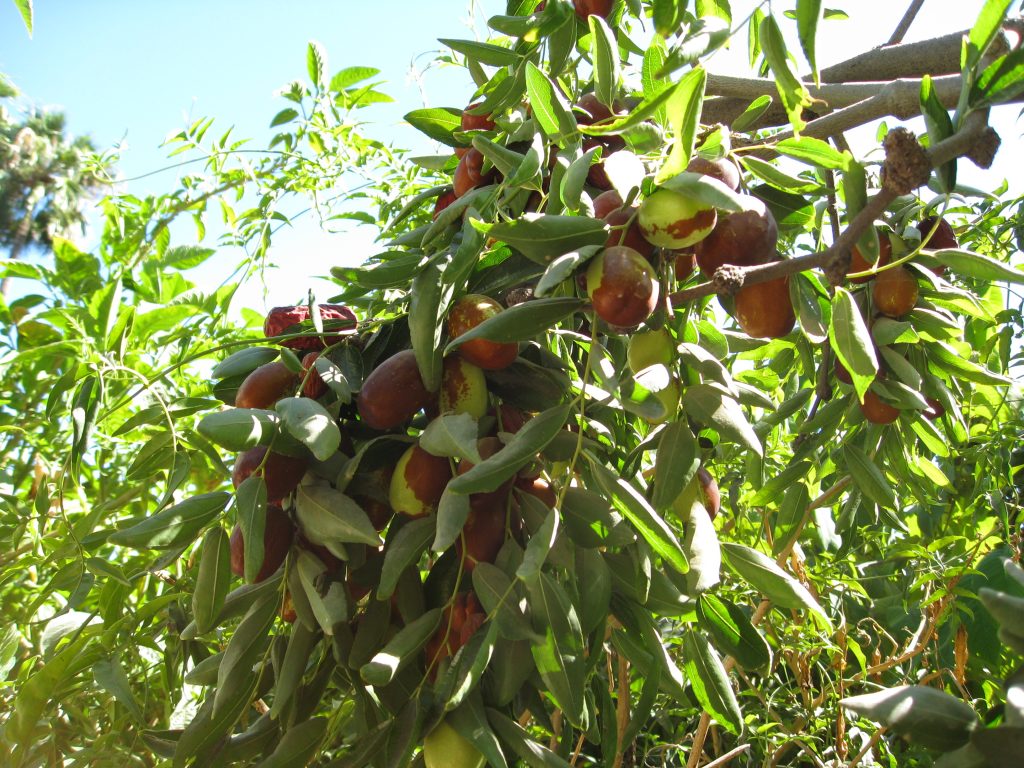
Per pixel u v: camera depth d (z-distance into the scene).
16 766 1.49
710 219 1.08
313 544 1.22
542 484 1.26
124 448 2.42
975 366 1.41
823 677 2.13
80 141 11.65
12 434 2.24
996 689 2.06
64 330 2.13
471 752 1.07
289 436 1.18
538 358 1.36
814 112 1.55
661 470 1.11
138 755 1.63
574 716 0.98
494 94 1.48
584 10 1.50
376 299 1.65
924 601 1.90
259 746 1.23
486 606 1.08
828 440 1.56
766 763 1.93
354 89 2.73
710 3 1.34
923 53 1.52
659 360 1.20
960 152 0.98
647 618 1.20
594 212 1.22
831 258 1.05
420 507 1.20
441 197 1.72
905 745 2.24
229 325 2.54
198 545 1.86
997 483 2.01
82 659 1.49
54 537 1.86
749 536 2.14
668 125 1.18
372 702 1.20
